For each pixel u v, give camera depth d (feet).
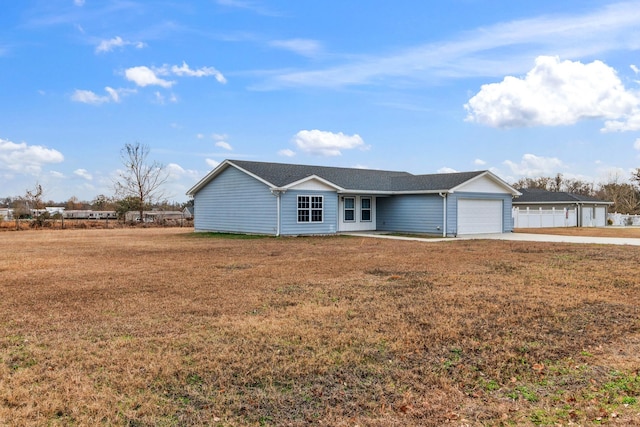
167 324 19.66
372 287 28.14
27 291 27.14
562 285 28.71
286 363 14.98
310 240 64.95
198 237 72.79
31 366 14.71
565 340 17.63
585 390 13.20
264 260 42.11
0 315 21.26
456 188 73.72
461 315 21.12
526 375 14.28
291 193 71.05
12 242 64.85
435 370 14.52
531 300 24.29
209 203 84.99
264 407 11.95
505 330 18.78
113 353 15.87
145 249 53.31
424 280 30.58
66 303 23.84
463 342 17.21
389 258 43.34
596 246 55.06
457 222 75.41
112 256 45.96
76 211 155.63
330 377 13.93
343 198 81.61
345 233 77.92
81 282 30.22
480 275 32.65
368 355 15.79
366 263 39.63
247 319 20.44
